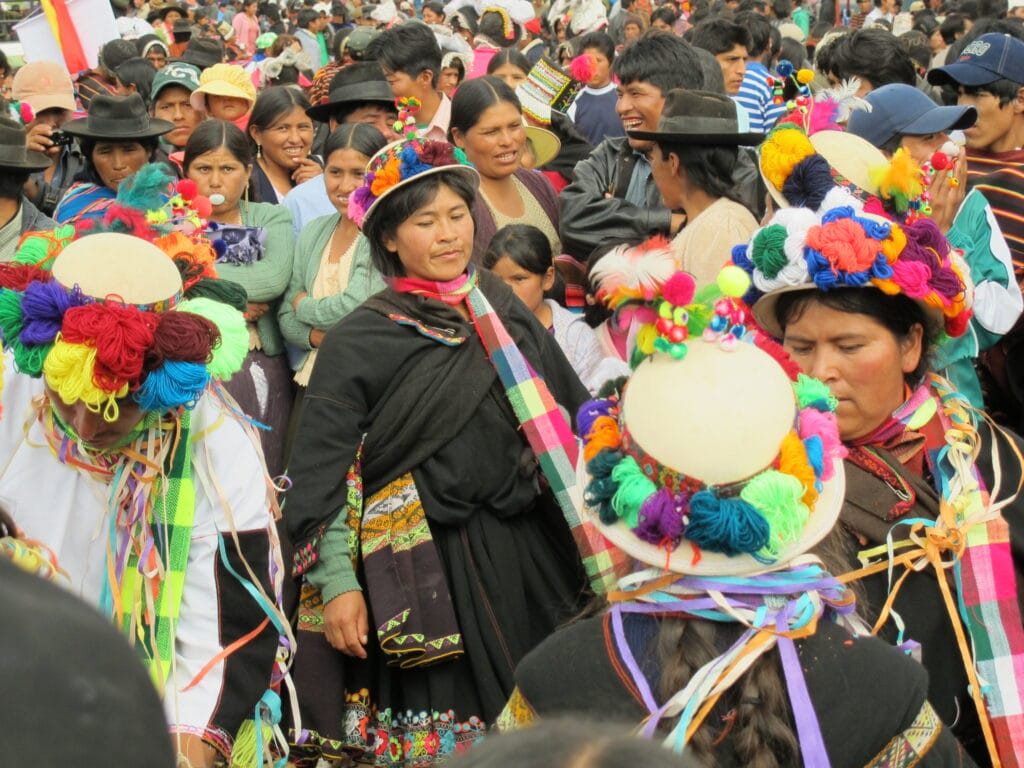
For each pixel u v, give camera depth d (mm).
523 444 5227
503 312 5367
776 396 2957
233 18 28406
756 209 6176
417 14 28156
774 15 22156
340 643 5074
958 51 9781
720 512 2816
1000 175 7379
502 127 7238
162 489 4121
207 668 4047
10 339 3809
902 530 3834
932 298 3709
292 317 7207
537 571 5309
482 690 5105
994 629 3719
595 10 20859
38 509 4113
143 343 3699
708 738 2836
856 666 2916
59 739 1414
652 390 2980
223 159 7512
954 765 2973
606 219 7305
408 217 5145
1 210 7105
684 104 6008
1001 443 4020
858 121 6828
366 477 5168
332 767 5582
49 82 10914
